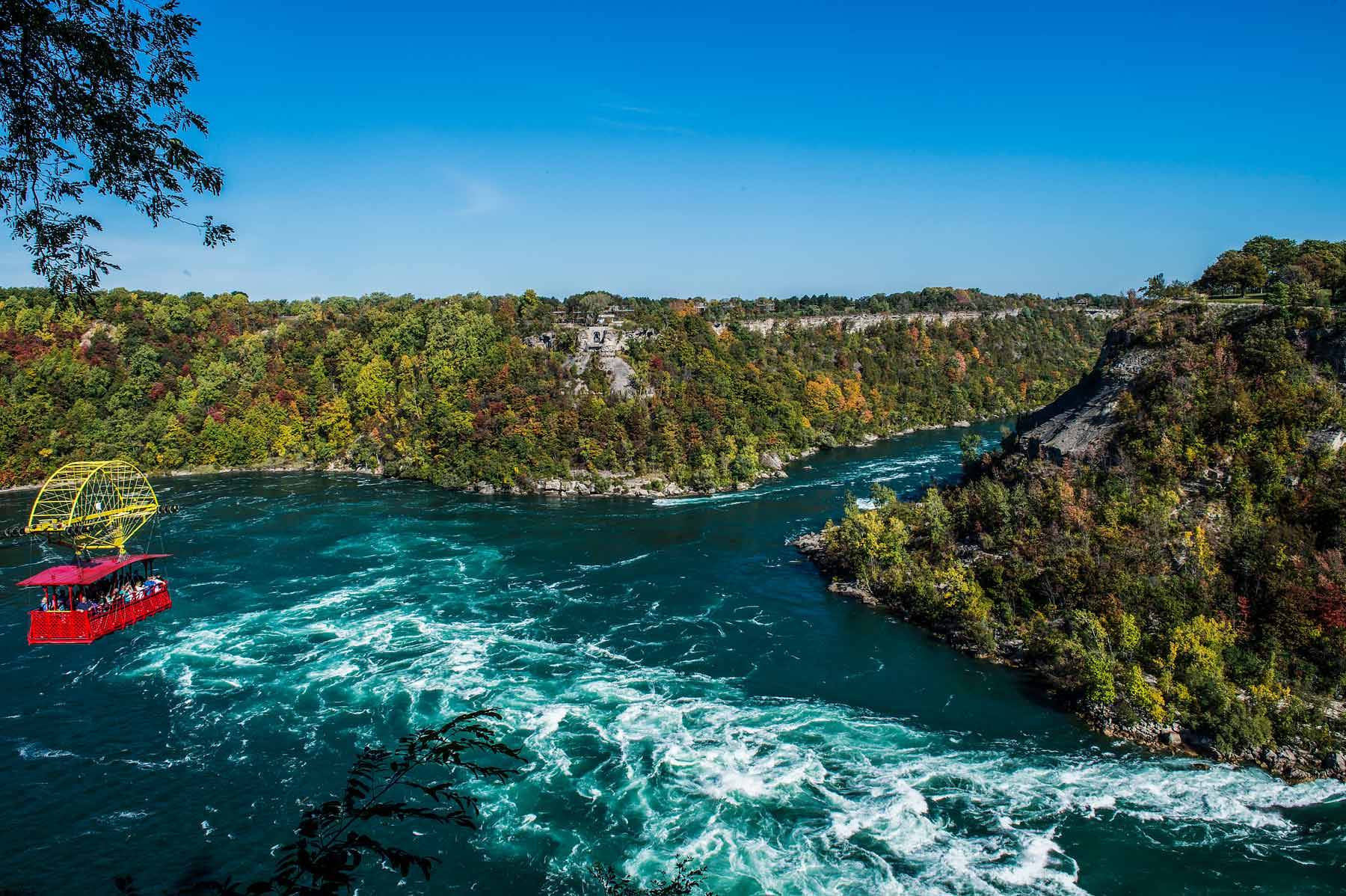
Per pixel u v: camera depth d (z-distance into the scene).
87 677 55.34
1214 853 37.34
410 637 62.44
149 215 17.17
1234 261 92.88
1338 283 77.38
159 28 15.97
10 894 34.41
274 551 86.31
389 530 96.31
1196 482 65.19
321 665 57.34
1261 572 54.34
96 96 15.77
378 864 37.19
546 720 49.69
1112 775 43.50
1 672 55.84
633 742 47.19
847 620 65.75
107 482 62.00
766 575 77.69
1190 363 72.12
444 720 49.50
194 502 112.81
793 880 35.97
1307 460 60.84
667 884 35.53
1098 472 71.19
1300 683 47.81
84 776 43.81
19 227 15.86
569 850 38.09
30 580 51.16
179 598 71.12
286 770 44.44
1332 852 37.28
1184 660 50.16
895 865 36.97
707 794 42.31
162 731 48.41
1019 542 64.94
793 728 48.66
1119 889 35.28
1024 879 35.91
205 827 39.66
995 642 58.53
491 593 72.75
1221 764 44.25
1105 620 54.94
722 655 59.06
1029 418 97.00
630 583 75.69
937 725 48.94
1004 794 42.03
